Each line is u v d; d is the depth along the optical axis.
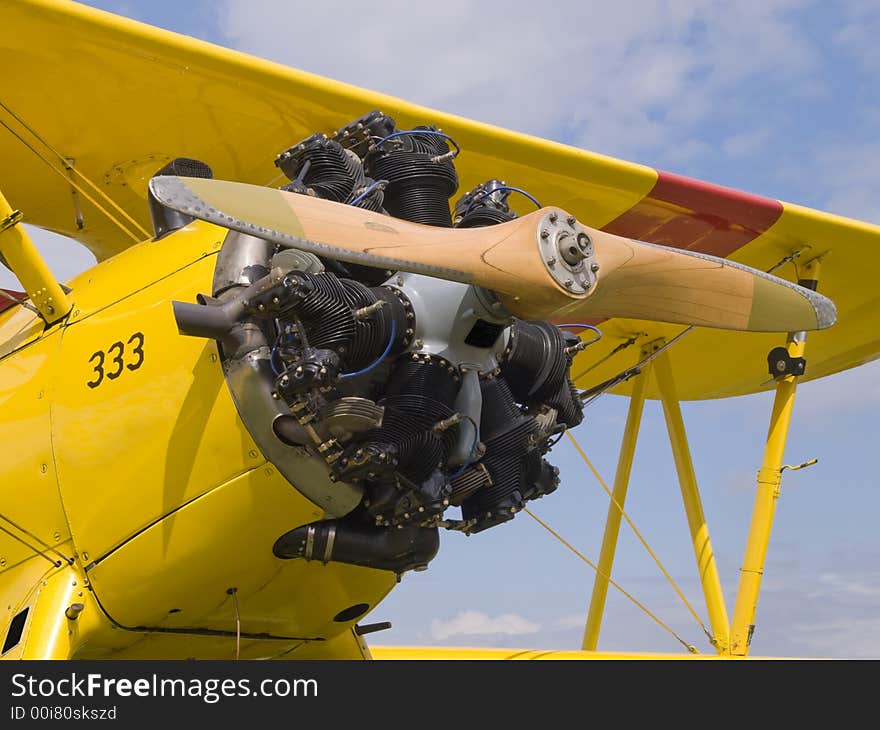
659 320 4.26
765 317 4.41
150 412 4.04
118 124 5.30
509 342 4.11
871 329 7.59
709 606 6.57
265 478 3.84
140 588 4.06
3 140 5.32
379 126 4.22
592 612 7.11
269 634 4.46
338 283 3.70
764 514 6.47
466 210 4.18
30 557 4.28
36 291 4.42
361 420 3.62
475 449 3.96
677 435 7.09
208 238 4.20
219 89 5.10
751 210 6.38
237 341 3.82
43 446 4.26
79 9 4.60
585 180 6.00
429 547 4.12
